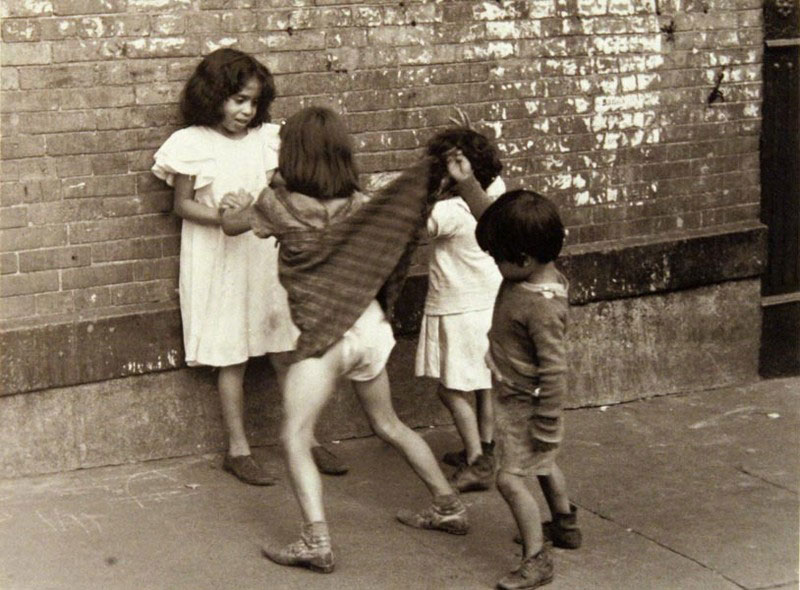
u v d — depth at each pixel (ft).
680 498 18.34
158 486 18.33
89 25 18.06
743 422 21.49
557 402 15.07
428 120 20.31
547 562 15.55
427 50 20.16
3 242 17.99
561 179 21.44
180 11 18.52
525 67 20.90
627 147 21.89
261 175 18.61
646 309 22.29
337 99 19.69
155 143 18.58
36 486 18.20
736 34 22.56
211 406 19.45
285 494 18.22
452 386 18.10
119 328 18.57
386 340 16.06
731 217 23.02
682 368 22.80
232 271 18.43
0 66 17.67
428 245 20.51
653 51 21.88
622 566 16.11
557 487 16.33
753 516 17.70
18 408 18.30
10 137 17.84
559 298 15.12
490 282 18.15
